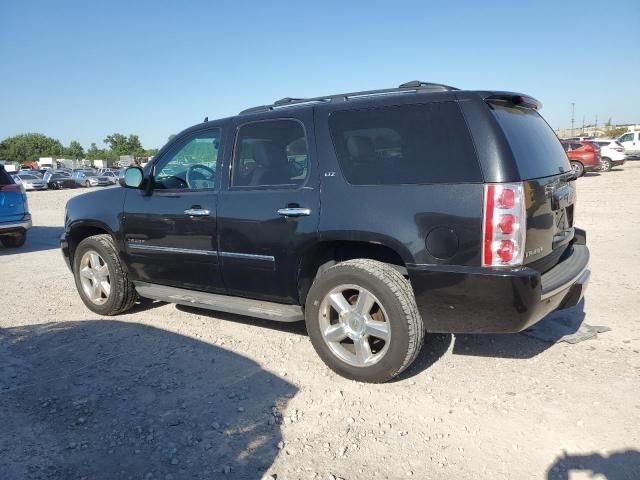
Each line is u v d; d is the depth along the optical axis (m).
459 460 2.86
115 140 121.62
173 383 3.87
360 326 3.71
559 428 3.12
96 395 3.71
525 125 3.75
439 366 4.00
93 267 5.52
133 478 2.79
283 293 4.15
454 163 3.37
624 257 7.30
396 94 3.72
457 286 3.33
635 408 3.29
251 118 4.36
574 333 4.49
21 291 6.75
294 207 3.93
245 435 3.16
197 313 5.49
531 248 3.38
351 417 3.32
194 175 4.69
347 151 3.78
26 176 42.81
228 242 4.34
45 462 2.95
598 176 23.02
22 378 4.02
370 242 3.61
